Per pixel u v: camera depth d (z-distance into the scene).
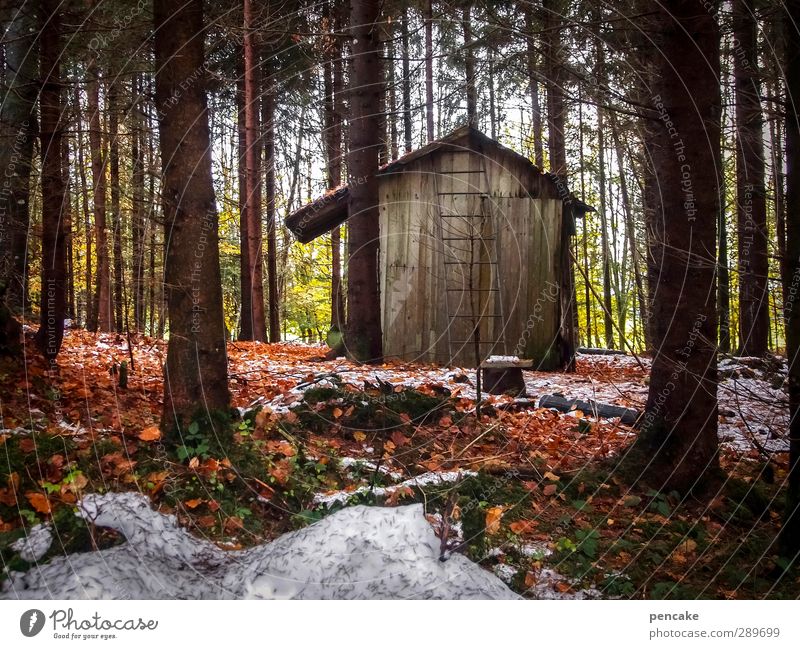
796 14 3.94
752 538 4.68
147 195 9.02
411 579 3.49
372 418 5.85
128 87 8.98
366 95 10.55
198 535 4.00
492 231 11.58
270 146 16.89
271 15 13.19
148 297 16.91
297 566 3.56
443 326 11.54
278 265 24.03
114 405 5.59
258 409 5.54
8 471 4.01
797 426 4.16
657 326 5.45
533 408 7.44
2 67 6.90
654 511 4.98
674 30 5.17
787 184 4.04
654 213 8.01
